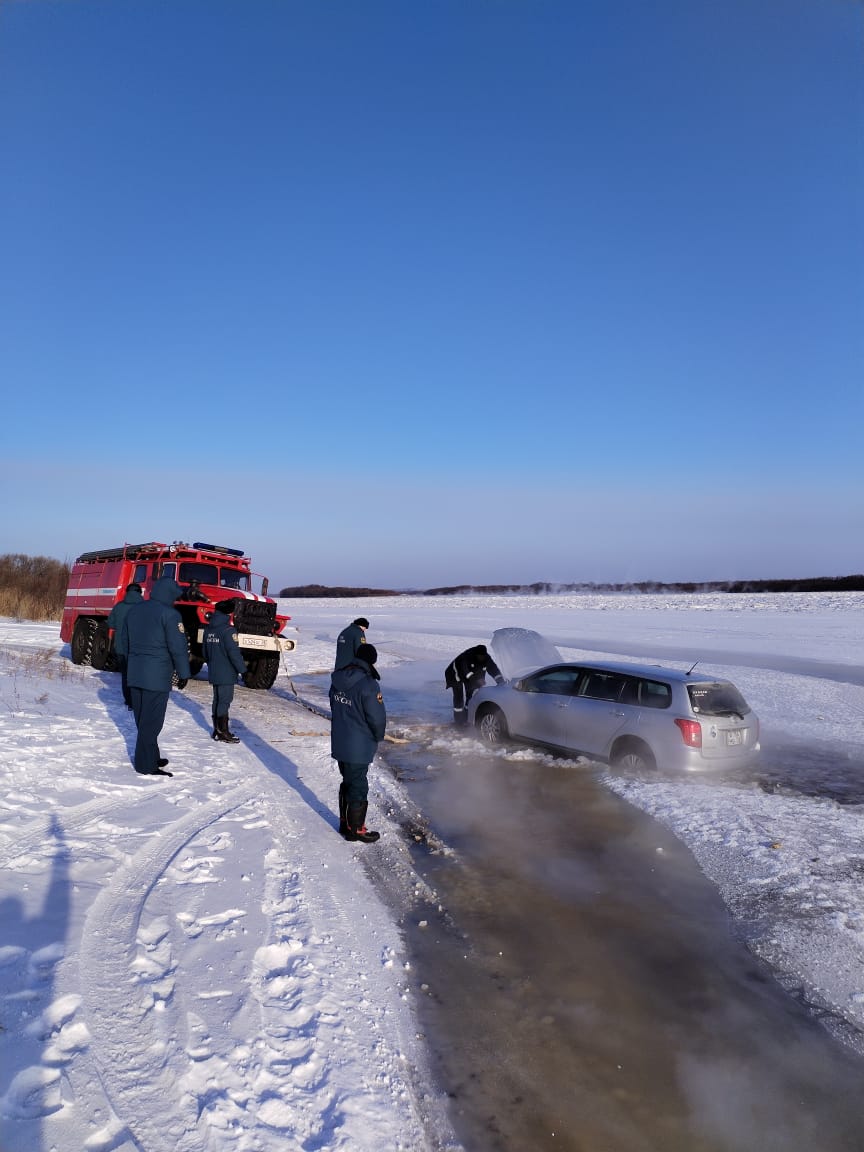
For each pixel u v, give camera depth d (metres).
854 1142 3.30
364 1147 3.05
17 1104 2.88
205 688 16.12
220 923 4.71
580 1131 3.32
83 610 18.98
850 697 15.55
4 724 9.02
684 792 8.43
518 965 4.77
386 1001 4.21
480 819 7.74
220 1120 3.02
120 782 7.39
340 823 7.18
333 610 54.91
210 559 16.52
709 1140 3.29
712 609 45.09
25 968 3.81
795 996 4.48
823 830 7.26
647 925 5.36
